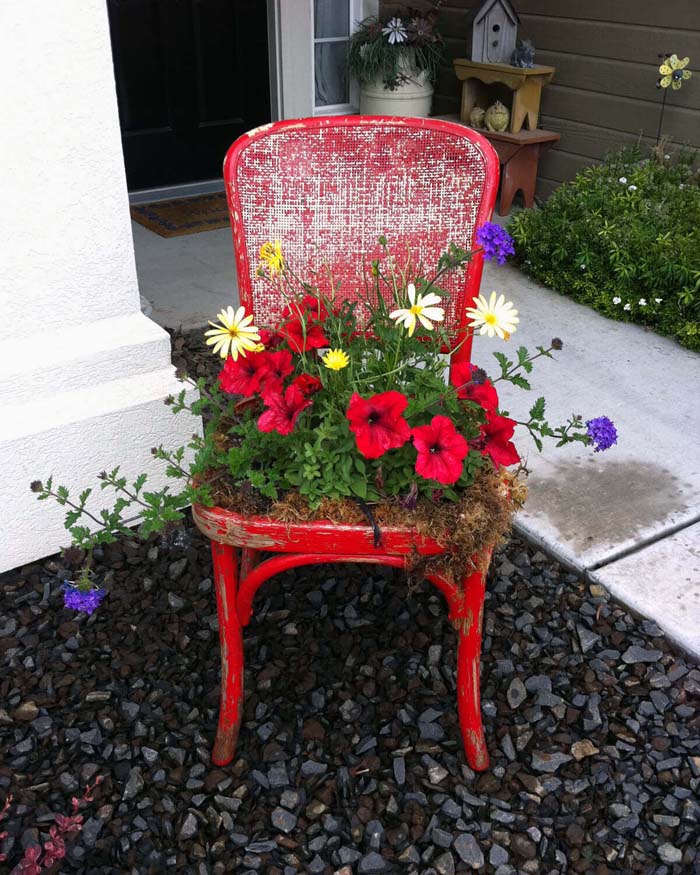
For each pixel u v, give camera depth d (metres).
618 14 4.08
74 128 1.80
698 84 3.88
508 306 1.44
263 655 1.88
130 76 4.22
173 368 2.18
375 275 1.54
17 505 2.02
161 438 2.18
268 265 1.67
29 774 1.63
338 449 1.37
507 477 1.50
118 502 1.55
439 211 1.69
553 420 2.74
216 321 3.26
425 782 1.62
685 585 2.06
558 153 4.64
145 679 1.83
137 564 2.12
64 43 1.71
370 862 1.48
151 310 3.28
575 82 4.41
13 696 1.78
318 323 1.57
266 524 1.41
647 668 1.87
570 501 2.35
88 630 1.94
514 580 2.10
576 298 3.59
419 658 1.88
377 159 1.68
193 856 1.50
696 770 1.65
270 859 1.50
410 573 1.49
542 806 1.59
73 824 1.43
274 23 4.30
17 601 2.01
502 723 1.74
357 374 1.46
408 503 1.37
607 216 3.66
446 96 5.05
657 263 3.27
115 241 1.96
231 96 4.54
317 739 1.70
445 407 1.45
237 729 1.66
